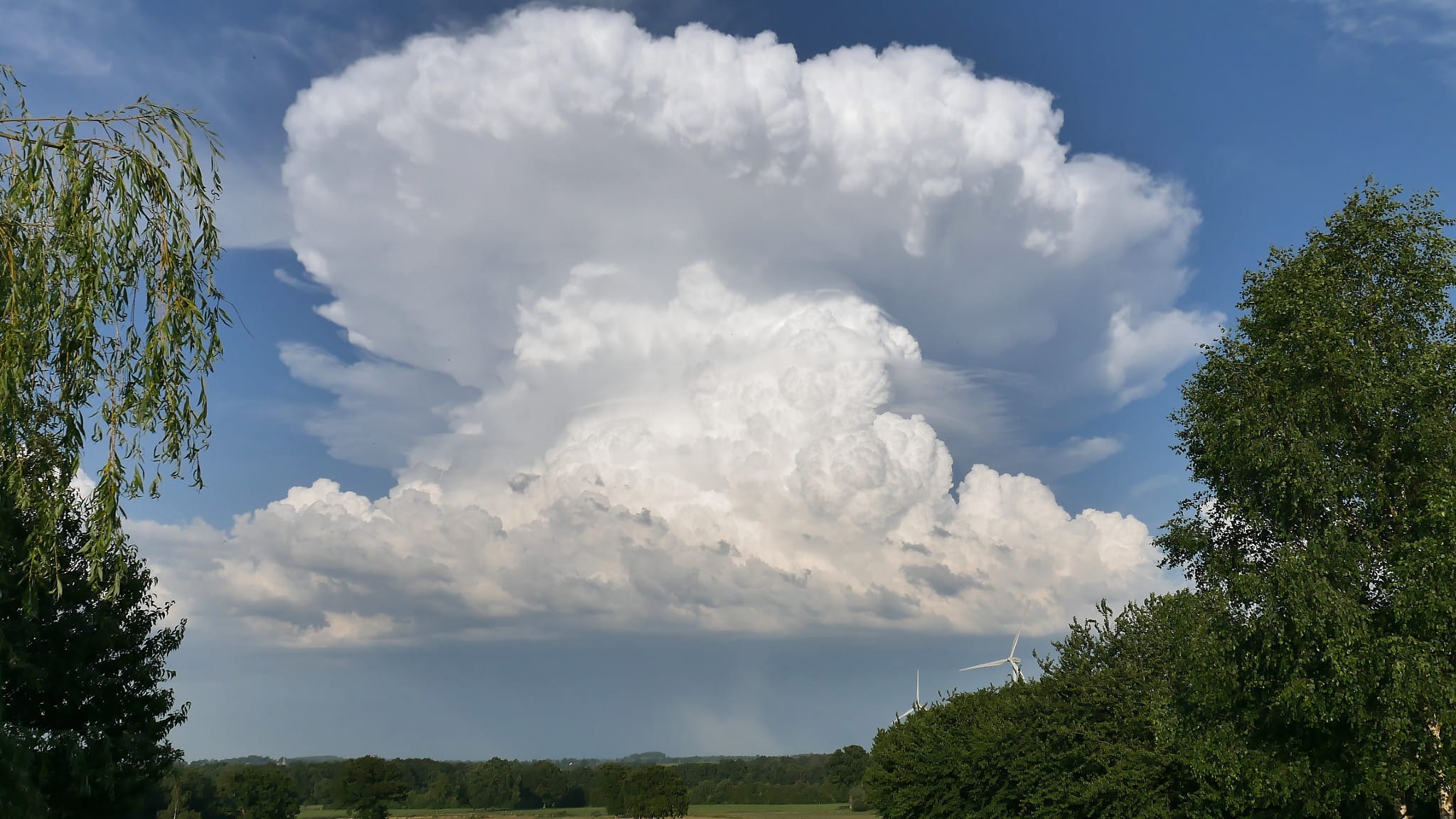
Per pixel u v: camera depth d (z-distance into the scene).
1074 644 54.44
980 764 59.72
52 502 15.75
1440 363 27.92
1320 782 28.14
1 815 20.95
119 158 16.30
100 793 30.27
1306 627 27.31
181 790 120.69
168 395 15.94
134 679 35.66
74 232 15.18
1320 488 28.59
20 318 14.71
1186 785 44.19
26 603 16.38
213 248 17.28
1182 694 34.06
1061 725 51.62
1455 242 28.88
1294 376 29.62
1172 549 34.50
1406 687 25.41
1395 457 28.56
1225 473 32.34
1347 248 30.39
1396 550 26.81
